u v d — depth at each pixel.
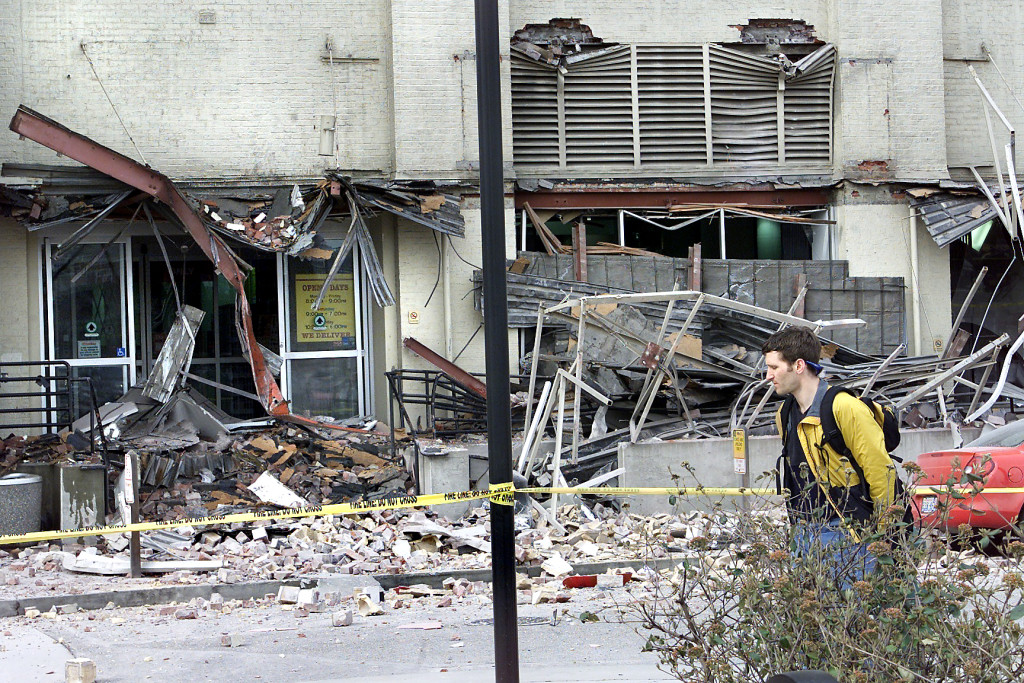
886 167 20.58
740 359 18.97
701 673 5.19
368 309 19.72
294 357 19.45
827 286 20.02
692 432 17.08
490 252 5.77
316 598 10.72
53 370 18.42
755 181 20.59
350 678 7.69
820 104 20.83
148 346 19.05
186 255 19.25
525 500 14.37
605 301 14.82
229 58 19.16
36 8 18.56
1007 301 21.42
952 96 21.45
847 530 5.25
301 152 19.33
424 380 18.25
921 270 20.66
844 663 4.75
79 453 14.94
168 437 16.30
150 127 18.86
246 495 15.03
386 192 18.42
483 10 5.75
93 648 8.84
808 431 5.99
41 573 11.90
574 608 10.33
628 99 20.41
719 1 20.66
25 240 18.27
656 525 14.04
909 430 16.42
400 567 12.03
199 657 8.48
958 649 4.82
